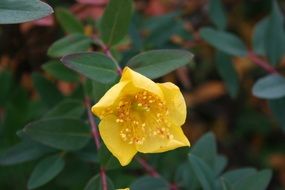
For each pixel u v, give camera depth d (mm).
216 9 425
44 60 435
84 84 349
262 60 410
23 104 412
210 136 341
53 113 351
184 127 532
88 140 322
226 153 558
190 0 485
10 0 255
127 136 277
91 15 401
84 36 336
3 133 401
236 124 557
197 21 484
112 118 278
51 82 379
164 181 343
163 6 476
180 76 464
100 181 302
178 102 274
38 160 399
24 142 341
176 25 409
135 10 419
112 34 321
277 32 384
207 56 513
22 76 447
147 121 280
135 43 393
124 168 357
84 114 352
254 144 565
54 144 315
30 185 330
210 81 537
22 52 430
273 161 557
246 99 548
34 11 255
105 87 283
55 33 421
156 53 290
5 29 413
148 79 265
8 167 405
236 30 530
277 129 550
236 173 353
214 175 324
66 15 363
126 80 268
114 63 286
